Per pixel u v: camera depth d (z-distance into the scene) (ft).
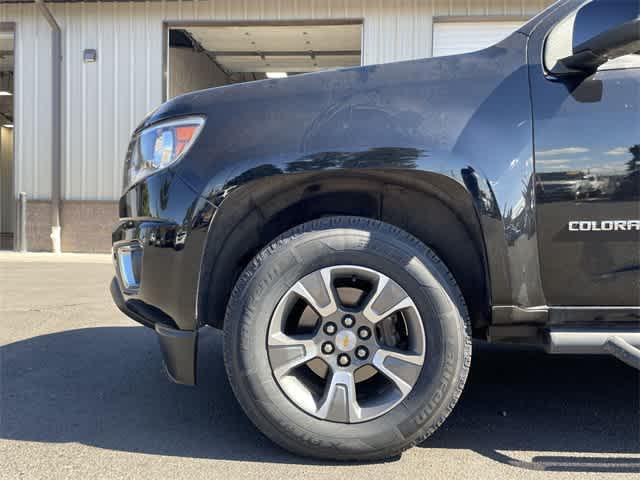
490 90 6.29
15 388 8.79
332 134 6.13
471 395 8.59
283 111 6.33
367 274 6.08
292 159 6.07
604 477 5.87
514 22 33.55
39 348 11.19
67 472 5.97
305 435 6.02
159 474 5.91
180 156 6.43
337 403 6.02
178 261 6.22
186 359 6.29
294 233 6.22
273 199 6.51
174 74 43.19
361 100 6.28
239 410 7.88
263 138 6.22
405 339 6.25
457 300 6.08
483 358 10.72
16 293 18.54
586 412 7.86
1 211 65.41
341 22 34.58
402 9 34.12
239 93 6.59
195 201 6.19
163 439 6.86
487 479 5.81
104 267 27.94
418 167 5.97
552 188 6.09
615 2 6.51
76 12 35.04
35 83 35.58
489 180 5.99
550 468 6.08
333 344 6.09
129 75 35.19
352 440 6.00
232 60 50.39
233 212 6.40
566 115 6.15
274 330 6.08
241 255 6.84
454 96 6.27
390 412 6.00
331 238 6.10
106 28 35.09
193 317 6.26
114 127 35.22
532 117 6.17
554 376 9.55
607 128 6.10
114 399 8.30
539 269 6.15
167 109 6.84
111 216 35.37
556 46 6.42
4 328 13.00
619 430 7.21
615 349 5.82
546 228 6.11
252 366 6.03
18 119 35.73
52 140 35.12
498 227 5.99
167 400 8.27
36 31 35.42
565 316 6.21
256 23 35.04
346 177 6.29
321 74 6.61
